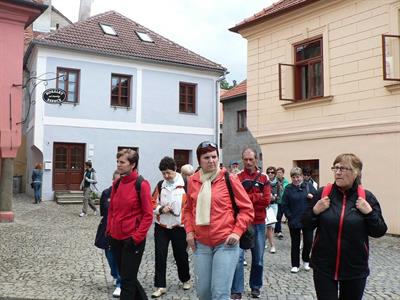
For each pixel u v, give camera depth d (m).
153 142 23.83
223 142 29.88
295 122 14.62
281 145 15.17
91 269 7.73
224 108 29.92
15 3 12.70
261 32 15.96
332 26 13.48
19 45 13.16
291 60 14.81
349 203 3.69
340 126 13.14
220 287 4.00
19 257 8.59
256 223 6.22
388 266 8.26
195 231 4.22
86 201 15.98
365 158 12.46
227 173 4.27
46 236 11.11
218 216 4.09
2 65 12.91
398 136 11.69
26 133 24.67
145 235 4.91
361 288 3.65
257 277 6.25
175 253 6.51
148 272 7.67
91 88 22.17
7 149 13.01
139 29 26.33
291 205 7.79
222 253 4.05
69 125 21.52
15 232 11.60
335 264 3.63
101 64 22.48
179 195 6.45
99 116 22.34
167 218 6.39
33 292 6.27
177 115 24.64
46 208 17.95
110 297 6.14
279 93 14.46
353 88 12.84
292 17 14.67
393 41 11.78
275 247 10.34
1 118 12.89
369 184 12.34
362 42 12.63
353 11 12.88
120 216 4.96
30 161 23.61
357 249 3.62
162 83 24.25
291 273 7.72
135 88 23.45
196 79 25.39
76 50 21.62
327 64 13.58
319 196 3.83
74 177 21.66
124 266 4.87
